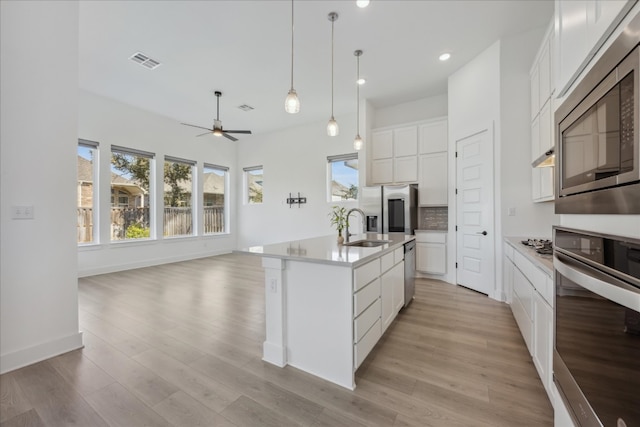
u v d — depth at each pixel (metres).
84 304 3.34
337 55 3.63
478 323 2.76
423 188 4.78
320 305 1.90
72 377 1.87
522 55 3.26
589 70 0.99
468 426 1.44
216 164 7.04
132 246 5.37
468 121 3.88
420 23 3.04
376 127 5.55
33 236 2.07
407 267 3.19
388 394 1.71
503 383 1.79
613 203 0.82
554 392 1.33
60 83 2.20
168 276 4.77
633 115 0.72
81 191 4.76
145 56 3.60
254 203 7.32
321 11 2.82
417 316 2.95
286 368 2.00
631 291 0.69
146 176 5.67
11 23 1.97
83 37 3.19
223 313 3.05
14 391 1.73
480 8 2.84
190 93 4.74
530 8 2.84
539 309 1.77
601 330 0.86
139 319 2.88
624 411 0.74
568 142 1.15
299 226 6.51
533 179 3.14
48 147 2.15
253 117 5.95
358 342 1.87
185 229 6.43
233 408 1.58
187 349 2.26
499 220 3.41
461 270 4.10
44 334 2.11
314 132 6.27
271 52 3.54
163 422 1.48
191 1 2.65
